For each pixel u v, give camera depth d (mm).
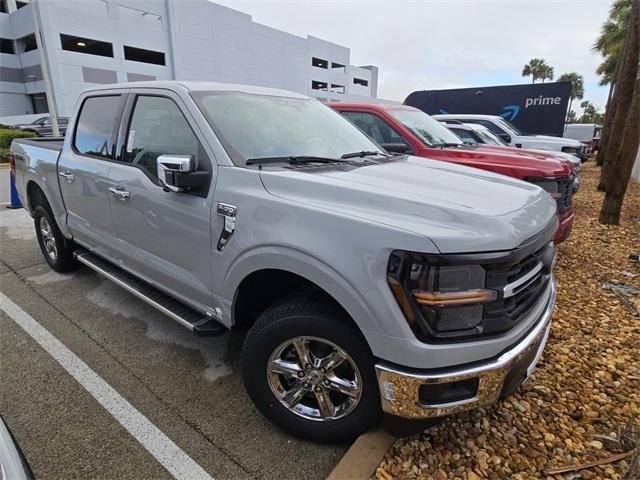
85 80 27141
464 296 1657
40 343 3121
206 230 2355
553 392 2600
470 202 1949
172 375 2768
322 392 2094
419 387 1737
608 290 4207
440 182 2311
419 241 1647
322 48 45219
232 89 2926
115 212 3082
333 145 2961
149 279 2969
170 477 1989
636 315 3645
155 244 2768
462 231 1687
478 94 14867
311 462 2082
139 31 29531
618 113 7188
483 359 1759
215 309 2471
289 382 2234
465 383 1791
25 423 2311
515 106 14367
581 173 13812
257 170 2262
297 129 2906
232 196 2223
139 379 2719
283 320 2064
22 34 28656
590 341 3213
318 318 1966
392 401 1805
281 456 2117
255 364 2201
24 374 2748
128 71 29297
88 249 3740
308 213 1933
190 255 2516
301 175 2199
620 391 2621
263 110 2869
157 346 3107
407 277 1670
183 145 2572
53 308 3684
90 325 3398
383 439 2133
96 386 2637
